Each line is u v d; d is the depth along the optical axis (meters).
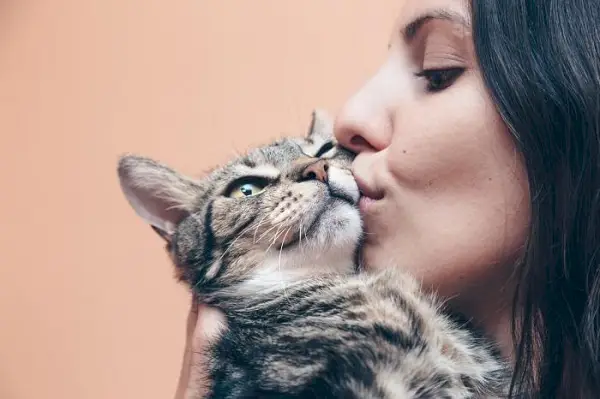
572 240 0.41
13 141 0.83
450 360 0.44
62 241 0.82
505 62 0.42
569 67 0.42
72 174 0.82
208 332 0.51
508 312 0.45
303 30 0.81
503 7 0.43
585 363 0.41
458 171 0.43
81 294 0.81
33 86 0.83
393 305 0.45
